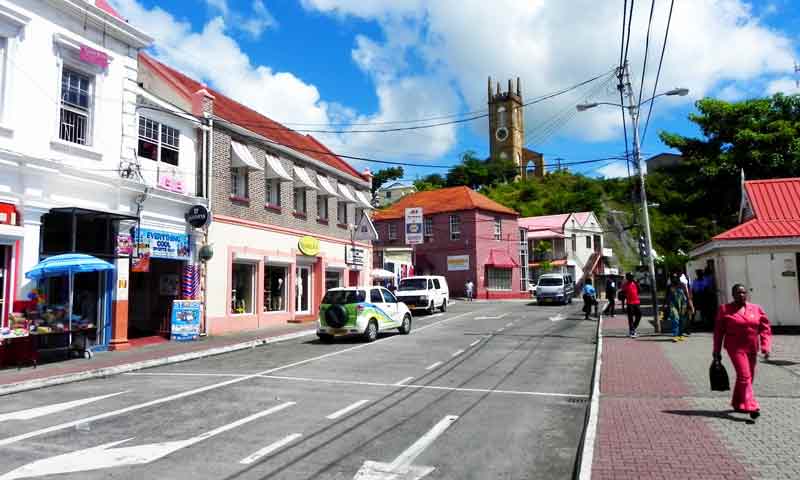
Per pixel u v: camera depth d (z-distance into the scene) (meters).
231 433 7.32
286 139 26.59
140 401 9.28
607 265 65.19
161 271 18.77
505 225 50.16
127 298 15.84
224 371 12.45
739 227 19.20
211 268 19.34
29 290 12.89
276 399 9.41
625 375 11.10
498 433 7.41
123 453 6.46
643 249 20.08
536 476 5.82
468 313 29.66
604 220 77.06
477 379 11.32
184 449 6.62
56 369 12.00
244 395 9.73
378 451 6.60
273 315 22.86
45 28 13.68
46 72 13.66
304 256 25.38
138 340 16.70
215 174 19.86
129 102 16.08
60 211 13.58
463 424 7.86
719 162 29.11
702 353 13.90
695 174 30.27
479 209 47.41
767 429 7.02
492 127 105.94
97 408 8.78
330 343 17.64
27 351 12.33
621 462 5.84
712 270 20.58
